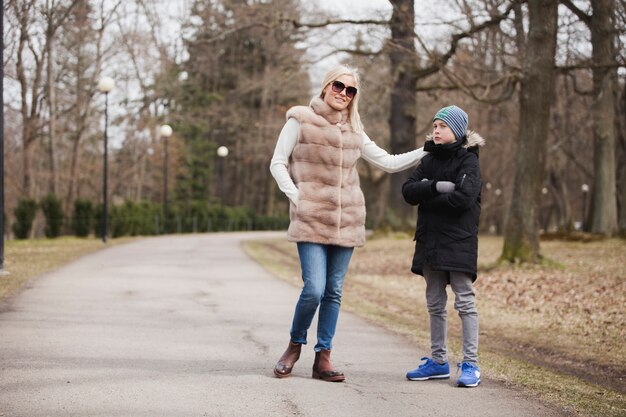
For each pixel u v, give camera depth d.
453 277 5.24
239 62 57.03
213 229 50.47
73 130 38.94
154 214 40.25
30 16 28.30
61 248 19.73
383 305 11.20
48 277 11.67
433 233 5.18
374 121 36.94
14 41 27.53
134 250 20.11
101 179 46.41
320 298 5.00
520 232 15.24
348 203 5.12
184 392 4.66
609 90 25.81
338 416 4.23
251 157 54.94
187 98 55.84
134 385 4.82
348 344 6.84
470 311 5.20
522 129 15.14
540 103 14.89
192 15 49.09
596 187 26.88
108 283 11.20
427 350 6.61
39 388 4.68
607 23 18.36
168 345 6.34
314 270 5.00
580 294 11.80
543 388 5.21
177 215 43.66
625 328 8.94
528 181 15.13
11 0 26.03
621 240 23.44
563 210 45.31
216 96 56.34
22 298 9.06
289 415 4.21
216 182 69.69
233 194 72.00
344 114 5.19
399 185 28.64
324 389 4.88
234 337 6.87
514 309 10.94
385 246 24.67
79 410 4.19
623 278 13.48
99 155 46.12
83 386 4.76
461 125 5.18
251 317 8.24
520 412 4.45
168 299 9.61
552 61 14.84
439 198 5.04
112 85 24.30
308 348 6.47
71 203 34.78
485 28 18.48
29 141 30.92
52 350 5.94
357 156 5.21
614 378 6.60
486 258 19.38
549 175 44.69
